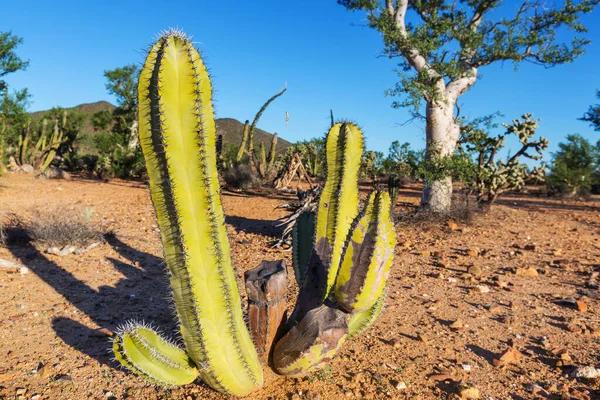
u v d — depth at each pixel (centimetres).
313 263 340
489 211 1327
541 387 345
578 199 2127
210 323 267
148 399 315
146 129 247
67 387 325
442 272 662
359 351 397
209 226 257
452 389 339
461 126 1274
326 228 344
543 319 489
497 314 501
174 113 242
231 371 278
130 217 1035
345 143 341
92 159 2770
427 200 1198
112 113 3077
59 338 402
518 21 1204
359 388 334
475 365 380
